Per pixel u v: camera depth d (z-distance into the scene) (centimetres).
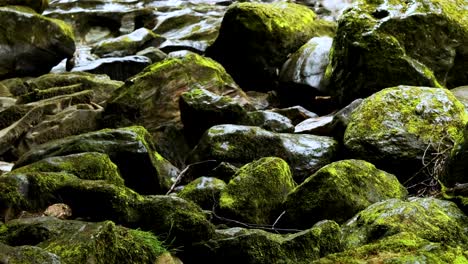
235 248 604
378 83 890
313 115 879
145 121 856
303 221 664
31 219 600
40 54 983
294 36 1019
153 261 593
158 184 736
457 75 910
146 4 1477
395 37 893
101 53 1183
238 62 1020
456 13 912
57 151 730
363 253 586
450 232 620
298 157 759
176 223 611
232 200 670
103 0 1443
